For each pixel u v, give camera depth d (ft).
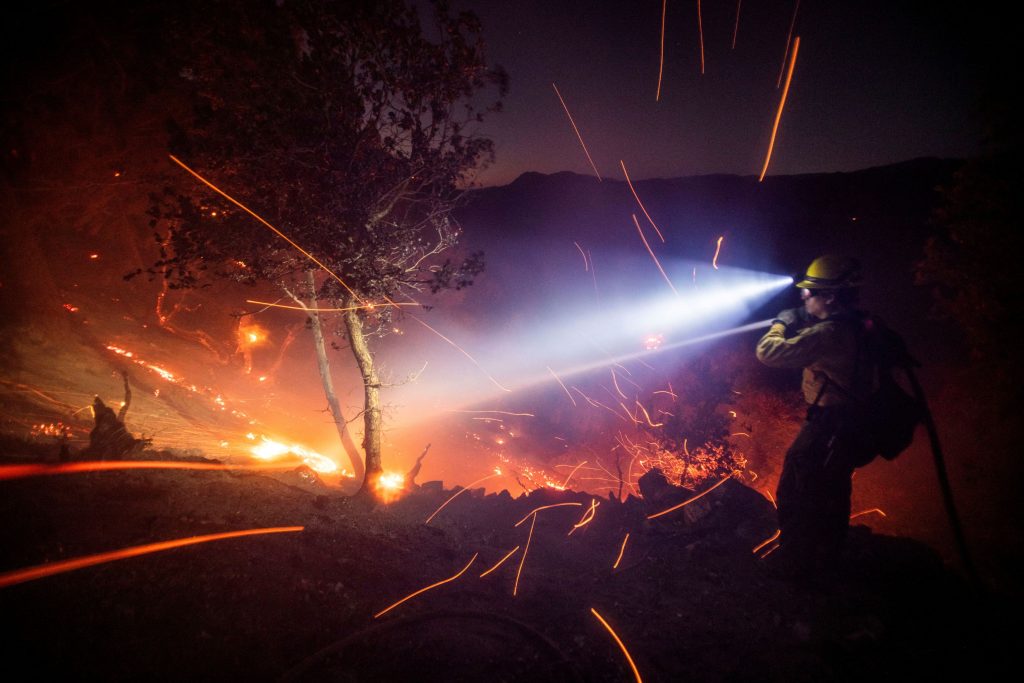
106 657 10.16
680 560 18.66
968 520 37.52
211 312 60.34
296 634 11.98
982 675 12.35
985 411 44.11
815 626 14.26
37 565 12.44
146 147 44.91
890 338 15.78
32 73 40.63
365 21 23.26
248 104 23.35
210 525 16.14
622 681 12.19
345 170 23.82
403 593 14.66
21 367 34.60
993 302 38.50
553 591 16.28
